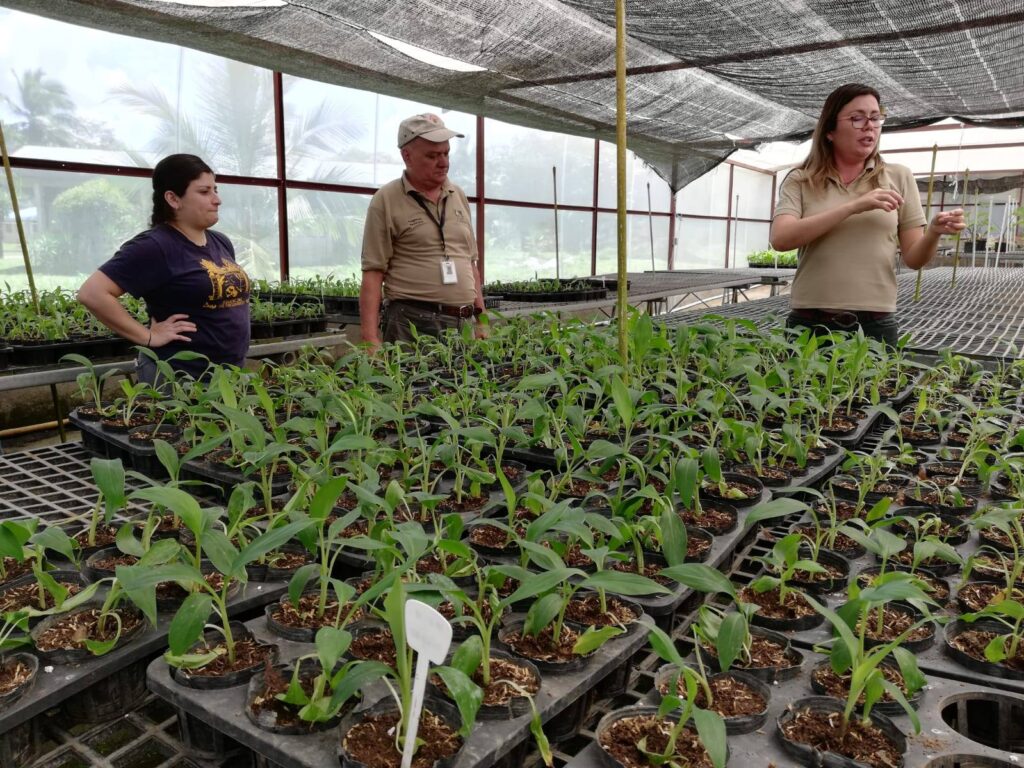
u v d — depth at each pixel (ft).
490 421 6.81
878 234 10.33
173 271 9.62
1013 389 9.84
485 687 3.56
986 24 11.54
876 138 9.79
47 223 20.15
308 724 3.25
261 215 25.59
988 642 4.08
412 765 3.05
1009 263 43.86
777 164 65.31
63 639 4.01
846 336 10.30
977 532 5.58
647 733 3.34
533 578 3.65
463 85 15.26
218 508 4.56
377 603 4.39
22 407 13.98
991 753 3.17
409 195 12.28
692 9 10.95
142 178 22.22
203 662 3.67
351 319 19.21
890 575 3.72
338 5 10.43
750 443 6.63
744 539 5.84
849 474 7.34
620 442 7.57
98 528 5.51
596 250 44.11
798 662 3.87
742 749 3.22
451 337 11.84
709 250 59.62
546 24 11.69
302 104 26.04
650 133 20.72
